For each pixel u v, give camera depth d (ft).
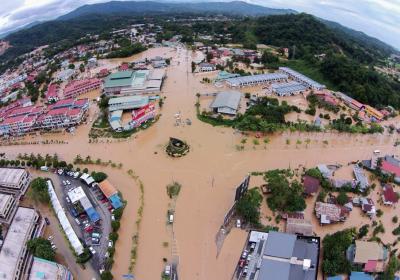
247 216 315.78
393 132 494.18
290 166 402.31
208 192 360.28
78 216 331.57
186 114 526.57
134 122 483.10
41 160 416.67
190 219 326.44
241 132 474.08
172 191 359.25
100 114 534.78
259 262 264.31
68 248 299.17
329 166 402.52
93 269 279.28
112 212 333.62
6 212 330.54
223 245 298.56
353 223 323.98
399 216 335.67
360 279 257.34
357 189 359.46
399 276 267.39
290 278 244.42
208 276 271.69
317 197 352.69
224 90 615.98
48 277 252.62
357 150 442.91
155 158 420.77
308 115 530.27
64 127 508.12
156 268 279.69
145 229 315.78
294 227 304.71
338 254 271.49
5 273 261.03
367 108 555.69
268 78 653.71
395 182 383.04
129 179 384.27
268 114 494.18
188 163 408.67
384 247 286.87
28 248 287.48
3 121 511.40
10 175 371.15
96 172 392.47
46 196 346.95
